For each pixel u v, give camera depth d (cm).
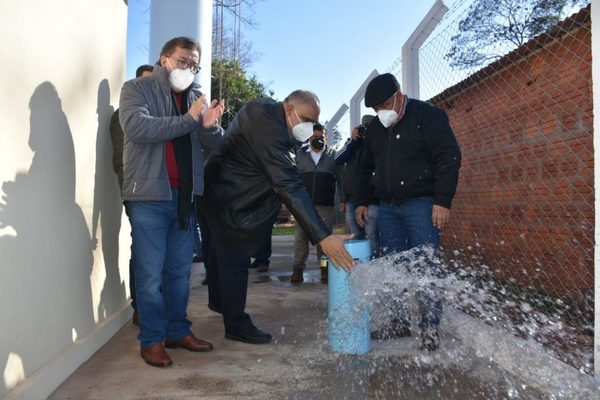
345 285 288
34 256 225
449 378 252
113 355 289
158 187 264
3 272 198
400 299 310
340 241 252
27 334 217
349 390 238
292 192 260
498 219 460
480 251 486
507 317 333
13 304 205
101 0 325
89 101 300
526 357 265
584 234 352
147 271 271
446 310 350
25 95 219
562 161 380
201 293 484
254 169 294
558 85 382
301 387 242
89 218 299
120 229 365
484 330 306
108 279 336
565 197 376
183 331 300
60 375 242
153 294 272
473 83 491
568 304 355
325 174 528
